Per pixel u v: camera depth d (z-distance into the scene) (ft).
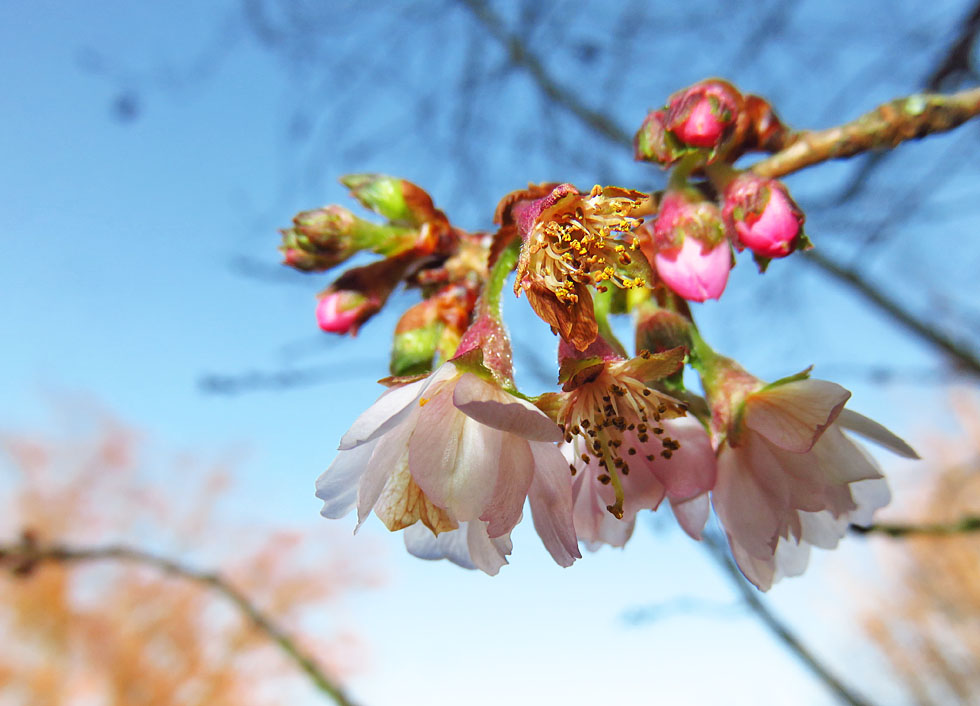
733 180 0.27
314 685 0.61
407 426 0.26
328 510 0.26
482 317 0.27
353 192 0.31
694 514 0.28
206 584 0.65
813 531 0.31
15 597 2.95
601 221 0.25
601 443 0.26
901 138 0.28
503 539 0.25
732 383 0.27
